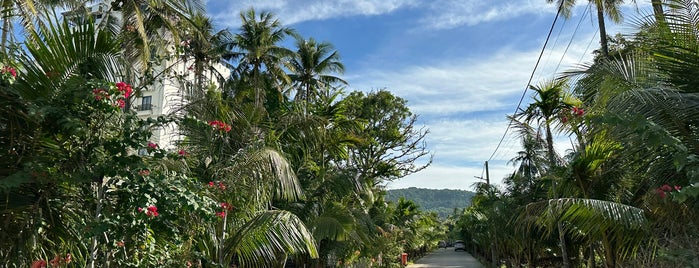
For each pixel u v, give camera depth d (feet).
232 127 25.90
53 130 15.34
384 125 91.76
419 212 142.92
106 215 15.92
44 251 17.06
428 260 154.40
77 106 15.15
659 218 19.89
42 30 15.69
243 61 86.89
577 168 28.48
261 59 85.61
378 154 92.68
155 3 41.09
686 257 16.10
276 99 84.43
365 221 45.80
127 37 36.11
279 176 24.26
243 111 28.53
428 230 176.76
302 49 100.42
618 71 18.38
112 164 15.52
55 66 15.60
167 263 18.98
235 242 23.80
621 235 23.02
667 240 18.25
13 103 14.51
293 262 50.01
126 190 16.05
